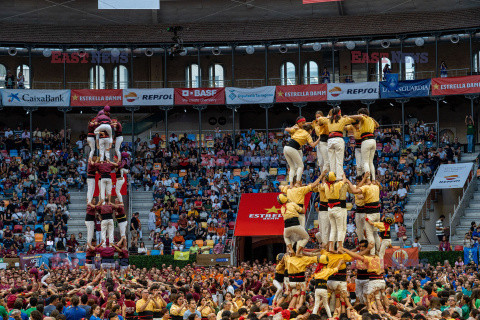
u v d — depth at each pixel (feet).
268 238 151.53
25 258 130.00
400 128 187.21
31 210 150.10
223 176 165.78
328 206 62.95
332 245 62.13
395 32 176.04
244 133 193.98
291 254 64.34
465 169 151.64
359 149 67.72
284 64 205.26
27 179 163.32
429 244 147.64
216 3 199.52
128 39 183.62
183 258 137.80
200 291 83.15
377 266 63.67
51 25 185.78
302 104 174.70
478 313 57.21
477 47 192.65
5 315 64.03
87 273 89.81
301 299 63.82
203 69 207.72
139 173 168.86
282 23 185.78
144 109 196.34
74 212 157.99
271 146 180.65
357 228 66.08
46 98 174.40
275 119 203.00
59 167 169.48
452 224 143.84
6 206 149.48
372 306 63.62
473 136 168.35
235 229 144.87
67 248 142.20
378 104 189.47
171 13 199.72
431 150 163.53
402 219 144.66
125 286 80.79
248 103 175.32
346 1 193.36
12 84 183.83
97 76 205.26
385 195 151.64
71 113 199.52
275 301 67.10
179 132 201.98
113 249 88.33
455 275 99.81
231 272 112.47
